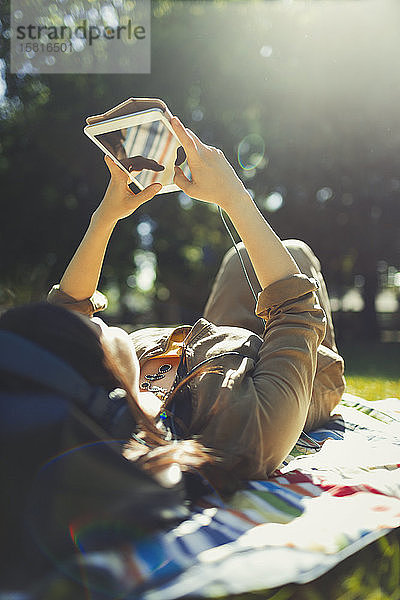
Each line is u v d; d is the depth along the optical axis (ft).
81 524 3.67
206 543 4.04
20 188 53.26
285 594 3.63
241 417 4.98
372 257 61.52
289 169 53.88
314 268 8.65
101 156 52.08
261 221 5.59
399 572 4.30
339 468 5.95
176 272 66.39
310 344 5.50
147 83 50.06
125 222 55.57
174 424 5.18
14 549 3.44
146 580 3.57
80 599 3.41
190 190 5.55
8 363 3.70
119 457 3.89
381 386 17.70
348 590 3.97
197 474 4.61
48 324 3.96
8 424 3.55
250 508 4.66
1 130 52.70
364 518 4.48
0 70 51.85
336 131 50.60
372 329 65.51
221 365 5.31
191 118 51.72
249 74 48.67
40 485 3.53
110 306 89.61
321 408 8.04
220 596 3.47
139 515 3.94
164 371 6.48
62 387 3.78
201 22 48.39
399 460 6.37
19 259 54.34
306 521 4.43
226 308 8.74
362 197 56.18
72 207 54.75
